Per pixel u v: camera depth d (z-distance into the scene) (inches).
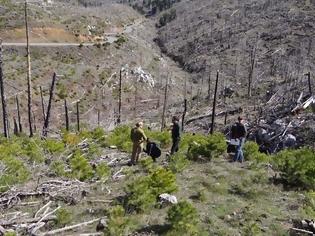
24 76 2596.0
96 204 402.3
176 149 603.5
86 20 4431.6
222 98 2032.5
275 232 335.0
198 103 2089.1
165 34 4896.7
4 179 443.8
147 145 594.6
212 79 3024.1
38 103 2395.4
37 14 3823.8
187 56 3838.6
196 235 321.1
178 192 429.1
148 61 3548.2
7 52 2893.7
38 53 3021.7
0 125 1972.2
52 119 2300.7
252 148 614.2
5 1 3868.1
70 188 444.8
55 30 3607.3
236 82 2677.2
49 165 565.6
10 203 401.1
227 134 1222.3
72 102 2583.7
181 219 328.8
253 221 352.5
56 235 330.3
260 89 2052.2
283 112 1182.3
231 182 466.3
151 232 331.9
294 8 3897.6
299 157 477.4
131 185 401.7
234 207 387.2
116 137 809.5
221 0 5344.5
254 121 1190.9
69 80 2785.4
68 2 7160.4
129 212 373.7
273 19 3826.3
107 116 2386.8
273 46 3233.3
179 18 5438.0
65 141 819.4
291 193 433.4
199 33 4242.1
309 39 3132.4
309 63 2674.7
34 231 331.6
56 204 402.0
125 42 3671.3
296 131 998.4
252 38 3531.0
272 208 386.9
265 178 475.8
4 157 573.0
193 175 498.3
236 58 3211.1
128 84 3016.7
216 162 573.6
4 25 3356.3
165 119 1850.4
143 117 2085.4
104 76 3004.4
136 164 579.2
